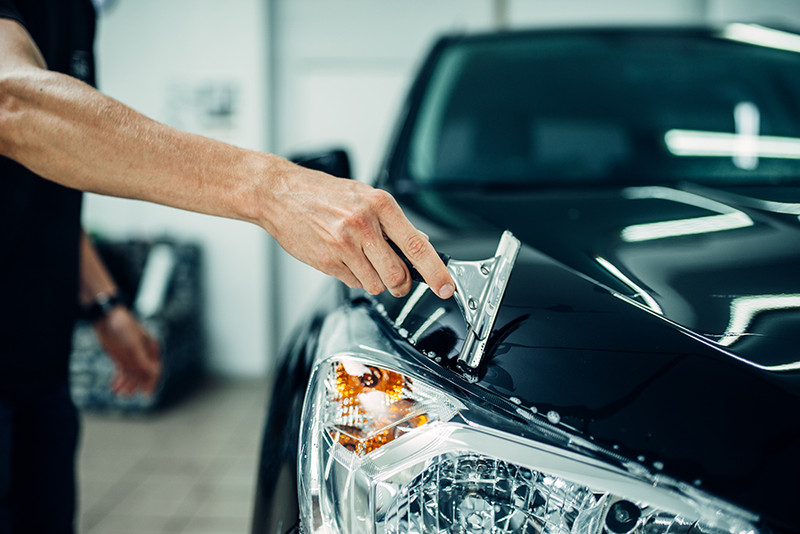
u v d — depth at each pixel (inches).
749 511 15.4
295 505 19.0
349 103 137.9
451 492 17.0
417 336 19.9
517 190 38.2
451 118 44.9
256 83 129.0
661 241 24.6
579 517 16.2
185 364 117.4
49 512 34.9
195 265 125.0
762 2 125.3
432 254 18.1
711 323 18.5
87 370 100.8
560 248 24.5
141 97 130.7
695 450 16.0
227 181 18.8
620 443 16.4
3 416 31.2
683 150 40.8
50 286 32.9
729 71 45.2
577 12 133.7
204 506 70.3
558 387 17.4
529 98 45.2
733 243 23.5
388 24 135.9
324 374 19.8
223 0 127.8
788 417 15.9
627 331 18.3
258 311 132.1
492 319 18.8
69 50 33.5
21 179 28.6
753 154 40.0
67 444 35.4
